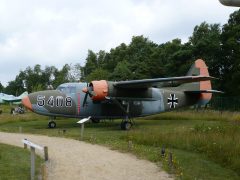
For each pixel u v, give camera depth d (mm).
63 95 26297
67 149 16094
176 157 13812
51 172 11680
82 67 83625
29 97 25828
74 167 12430
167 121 29312
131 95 25953
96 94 24656
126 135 19172
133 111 27094
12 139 19422
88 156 14430
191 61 57562
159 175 11445
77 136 20312
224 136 16203
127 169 12211
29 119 31969
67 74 77562
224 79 57875
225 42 56906
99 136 20188
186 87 29844
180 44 69250
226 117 29797
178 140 16672
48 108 25891
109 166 12633
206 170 12102
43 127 26359
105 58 91625
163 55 69000
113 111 27125
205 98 30547
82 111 26516
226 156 13273
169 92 28828
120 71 66812
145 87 26047
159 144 16969
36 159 13375
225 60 58000
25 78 148125
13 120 30594
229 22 58312
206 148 14969
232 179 11172
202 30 60844
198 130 18984
